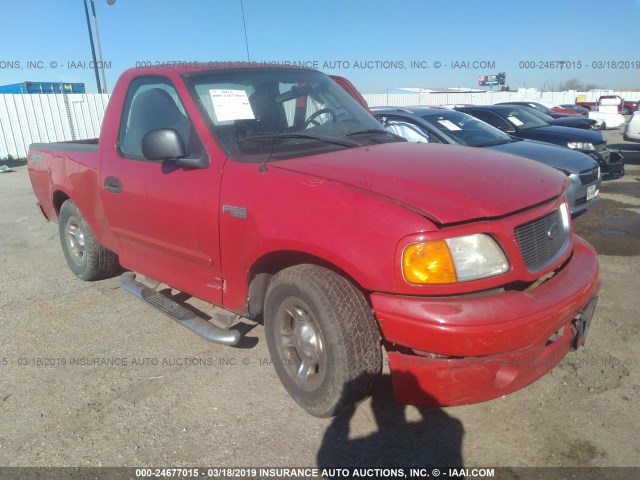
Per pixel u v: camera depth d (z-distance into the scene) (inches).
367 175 100.7
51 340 148.0
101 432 107.4
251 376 126.0
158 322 157.4
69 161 176.6
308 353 105.1
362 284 93.1
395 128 278.4
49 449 103.0
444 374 91.2
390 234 89.7
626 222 258.2
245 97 131.6
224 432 105.9
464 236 89.6
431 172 102.8
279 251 105.0
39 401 119.0
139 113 143.6
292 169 107.1
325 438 103.1
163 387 122.5
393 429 105.2
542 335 91.9
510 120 348.2
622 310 153.6
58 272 207.3
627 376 118.8
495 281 91.4
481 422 106.0
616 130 857.5
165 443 103.3
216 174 117.3
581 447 97.5
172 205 127.6
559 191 110.6
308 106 141.2
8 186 454.0
